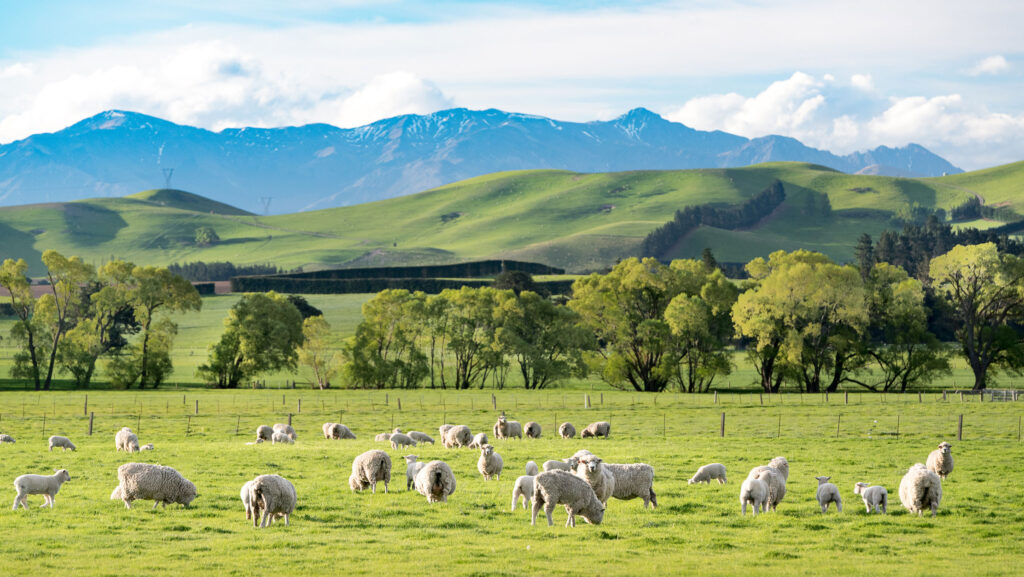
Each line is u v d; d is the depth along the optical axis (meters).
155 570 19.70
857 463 41.53
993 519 27.30
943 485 34.53
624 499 28.23
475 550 21.94
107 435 58.91
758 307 107.12
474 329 125.38
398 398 93.75
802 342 104.75
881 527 25.98
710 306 120.69
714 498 30.56
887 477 36.91
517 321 125.81
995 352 107.69
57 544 22.23
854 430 61.38
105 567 19.92
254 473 36.12
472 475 35.47
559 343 122.94
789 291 107.00
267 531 24.30
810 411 76.25
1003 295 107.69
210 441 55.12
